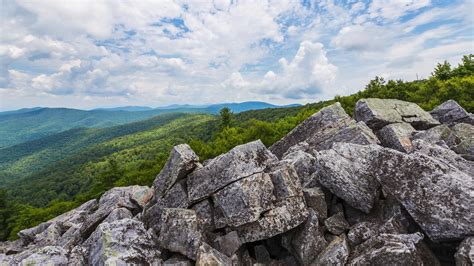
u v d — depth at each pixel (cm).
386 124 1936
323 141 1856
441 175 912
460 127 1858
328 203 1255
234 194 1130
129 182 6141
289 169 1248
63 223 2106
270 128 5125
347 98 5703
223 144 5656
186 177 1354
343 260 909
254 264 1060
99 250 1012
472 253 737
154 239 1155
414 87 5459
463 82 4325
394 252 809
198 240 1046
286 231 1108
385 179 1027
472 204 822
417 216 921
